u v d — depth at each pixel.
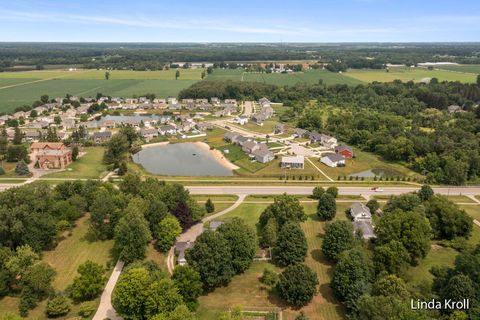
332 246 90.25
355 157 177.62
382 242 92.19
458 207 112.88
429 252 96.50
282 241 91.19
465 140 178.75
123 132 195.25
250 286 83.69
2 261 81.94
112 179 146.00
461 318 66.00
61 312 74.12
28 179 145.75
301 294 75.56
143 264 82.81
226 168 166.88
